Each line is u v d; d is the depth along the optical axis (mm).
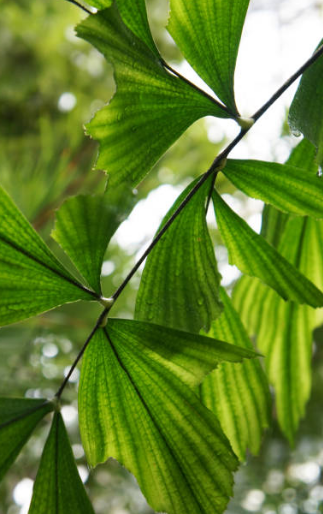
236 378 581
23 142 1481
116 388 485
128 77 474
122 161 499
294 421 701
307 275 667
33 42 1647
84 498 481
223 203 534
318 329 1739
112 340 479
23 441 474
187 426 483
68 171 1155
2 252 452
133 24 485
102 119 481
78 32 450
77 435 1507
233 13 488
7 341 1027
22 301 461
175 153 1369
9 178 1101
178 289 532
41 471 479
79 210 442
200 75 505
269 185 525
